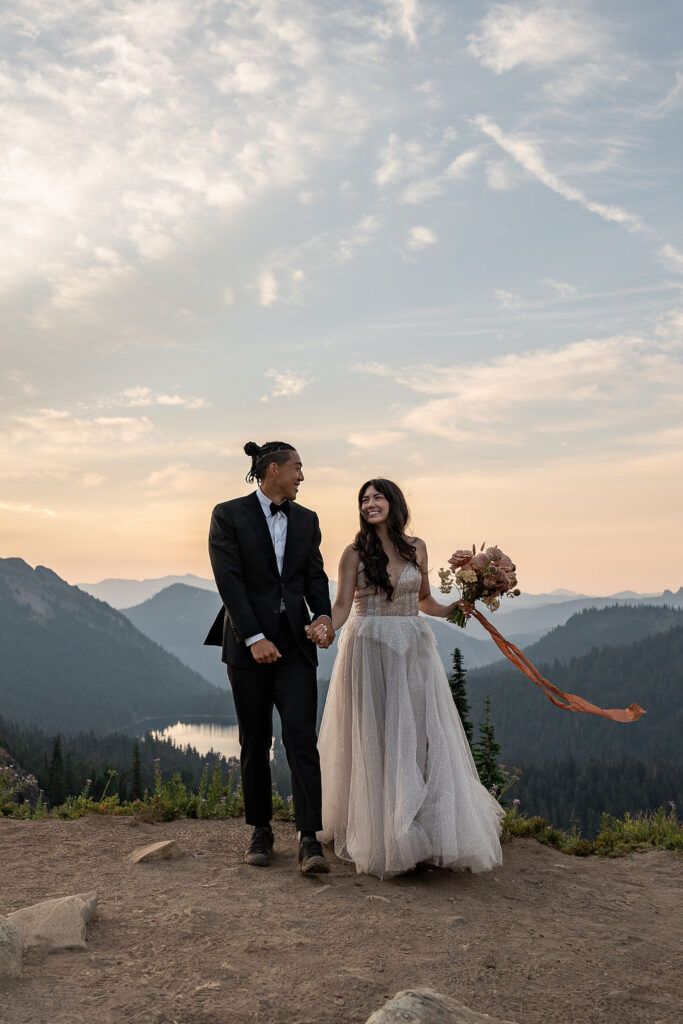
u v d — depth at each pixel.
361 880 4.21
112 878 4.05
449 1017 2.14
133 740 185.88
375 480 5.03
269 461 4.75
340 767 4.86
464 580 4.96
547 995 2.74
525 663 5.06
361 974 2.79
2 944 2.64
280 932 3.24
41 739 164.50
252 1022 2.36
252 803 4.62
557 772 158.75
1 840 4.87
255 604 4.61
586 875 4.70
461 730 4.94
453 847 4.24
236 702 4.67
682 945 3.44
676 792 145.38
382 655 4.77
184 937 3.08
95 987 2.56
